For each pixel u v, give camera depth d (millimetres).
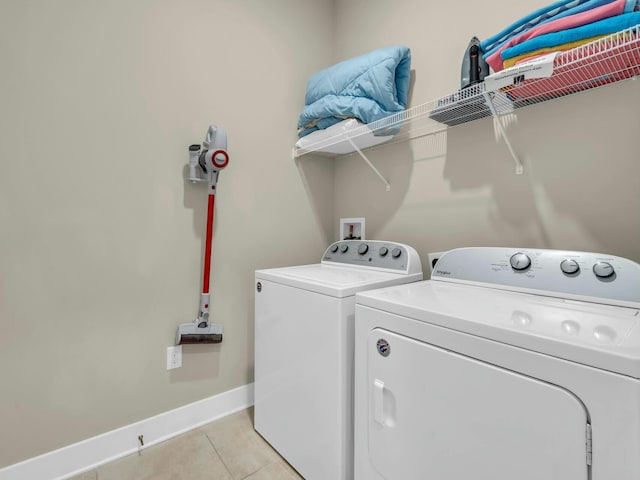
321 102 1683
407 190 1779
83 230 1360
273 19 1928
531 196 1320
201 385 1692
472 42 1296
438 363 827
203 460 1433
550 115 1267
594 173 1169
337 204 2201
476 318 776
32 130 1248
